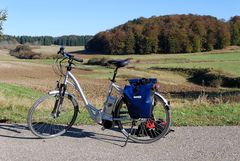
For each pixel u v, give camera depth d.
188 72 78.31
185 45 117.75
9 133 6.29
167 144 5.80
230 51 118.88
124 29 119.75
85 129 6.62
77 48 137.62
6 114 7.75
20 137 6.07
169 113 5.96
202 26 122.56
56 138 6.07
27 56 106.88
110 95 6.09
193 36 118.81
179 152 5.40
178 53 117.62
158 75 73.81
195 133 6.41
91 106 6.16
